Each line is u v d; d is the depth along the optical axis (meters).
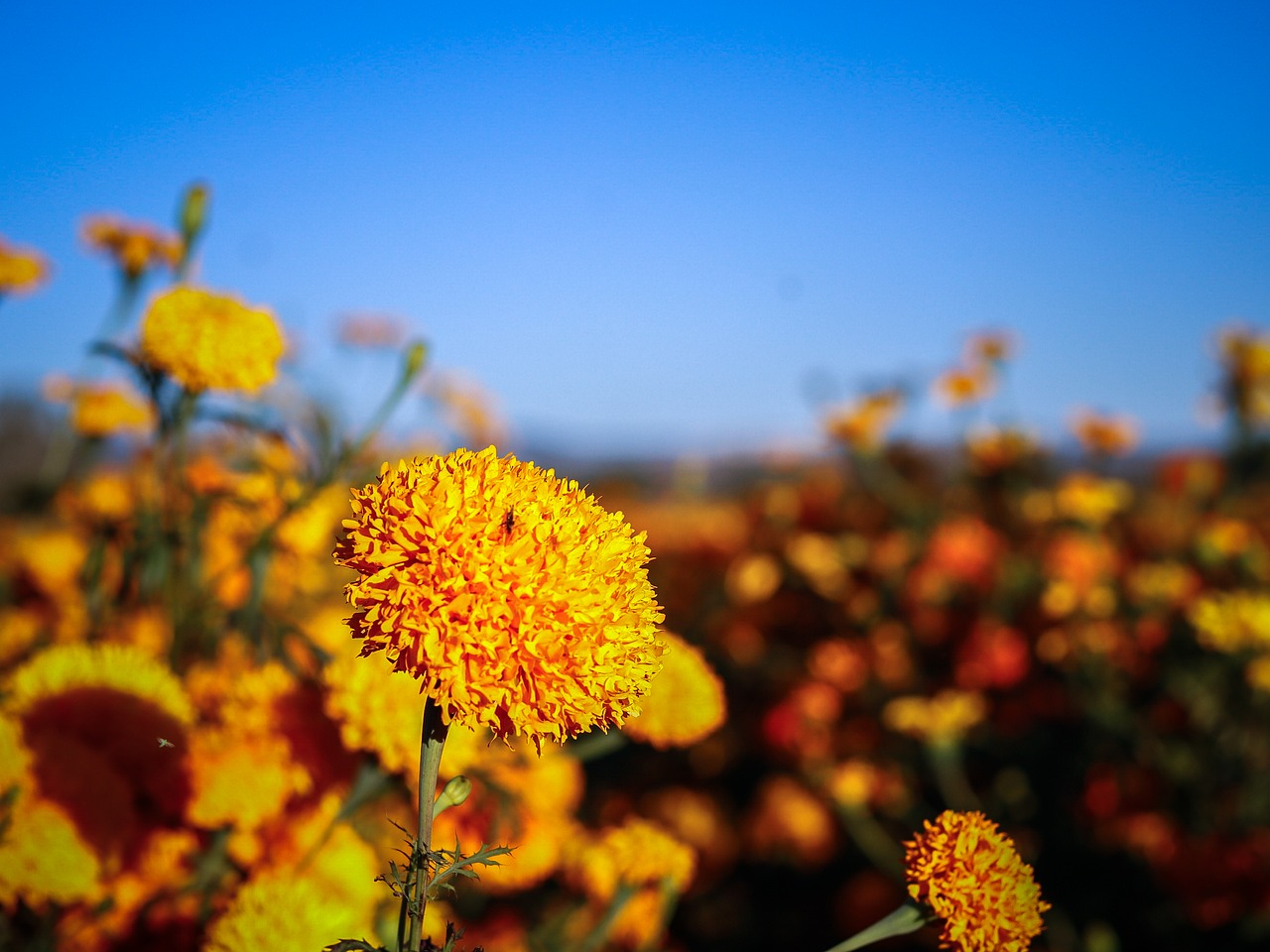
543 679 0.23
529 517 0.23
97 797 0.36
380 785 0.38
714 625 1.16
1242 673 0.82
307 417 0.55
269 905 0.31
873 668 1.03
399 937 0.23
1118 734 0.85
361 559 0.23
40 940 0.35
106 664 0.41
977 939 0.27
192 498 0.52
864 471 1.20
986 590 1.05
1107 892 0.78
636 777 1.07
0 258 0.65
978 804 0.86
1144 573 1.03
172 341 0.47
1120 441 1.22
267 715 0.41
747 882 0.96
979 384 1.21
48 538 0.77
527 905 0.62
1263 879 0.69
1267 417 1.13
